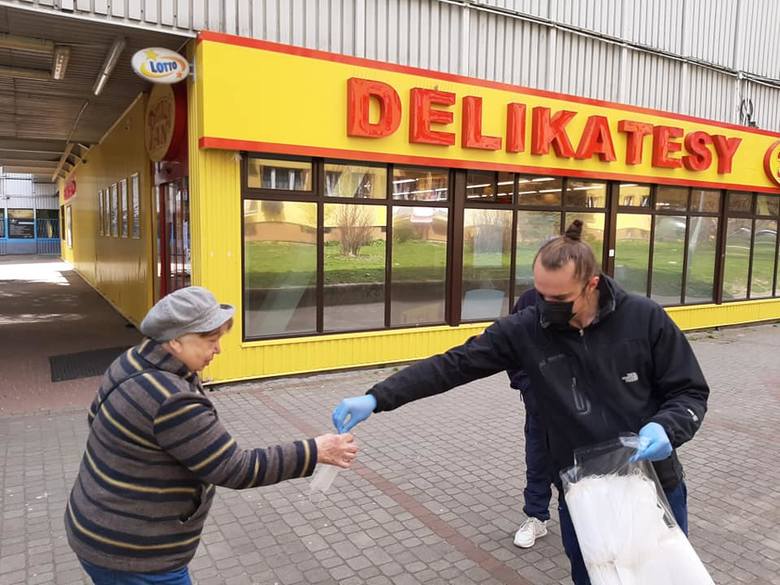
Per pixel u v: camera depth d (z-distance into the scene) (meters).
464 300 8.58
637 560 1.91
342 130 6.97
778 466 4.97
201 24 6.30
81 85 9.05
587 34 9.43
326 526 3.80
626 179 9.75
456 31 8.09
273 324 7.10
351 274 7.56
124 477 1.77
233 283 6.68
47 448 4.95
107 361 7.80
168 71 6.18
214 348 1.94
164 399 1.75
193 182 6.55
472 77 8.01
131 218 10.59
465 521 3.90
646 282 10.66
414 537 3.69
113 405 1.79
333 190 7.31
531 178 8.98
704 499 4.33
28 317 11.37
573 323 2.17
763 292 12.77
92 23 6.23
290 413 5.97
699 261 11.52
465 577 3.28
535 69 8.98
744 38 11.90
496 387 7.27
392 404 2.33
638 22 10.15
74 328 10.23
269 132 6.50
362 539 3.65
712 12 11.28
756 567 3.43
